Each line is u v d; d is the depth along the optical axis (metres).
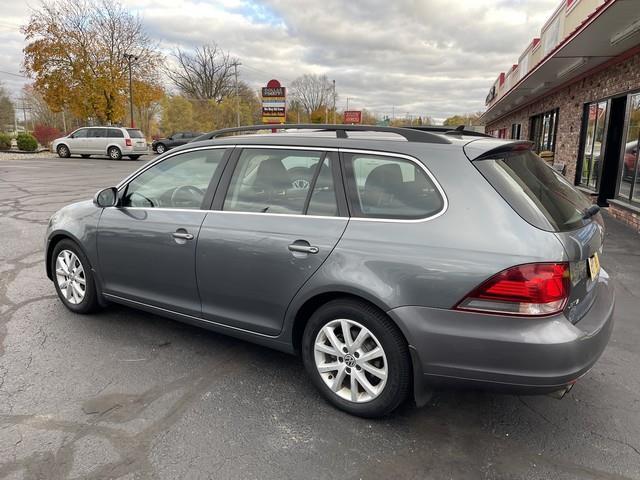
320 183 2.95
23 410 2.85
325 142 2.99
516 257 2.33
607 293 2.97
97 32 33.59
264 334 3.13
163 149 33.03
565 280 2.35
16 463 2.41
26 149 30.34
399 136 2.88
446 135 2.96
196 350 3.67
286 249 2.89
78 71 32.81
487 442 2.65
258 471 2.39
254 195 3.18
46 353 3.57
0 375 3.24
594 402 3.04
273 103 19.09
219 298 3.28
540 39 16.42
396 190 2.71
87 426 2.71
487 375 2.41
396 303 2.54
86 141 26.41
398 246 2.58
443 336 2.45
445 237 2.49
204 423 2.77
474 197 2.50
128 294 3.82
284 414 2.87
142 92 36.84
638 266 5.99
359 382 2.80
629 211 8.73
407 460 2.50
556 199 2.72
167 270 3.49
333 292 2.77
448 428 2.77
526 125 21.52
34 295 4.75
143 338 3.86
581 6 11.37
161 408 2.91
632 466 2.46
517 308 2.32
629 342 3.88
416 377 2.57
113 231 3.78
